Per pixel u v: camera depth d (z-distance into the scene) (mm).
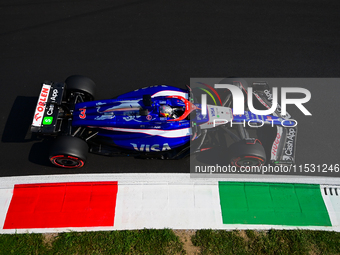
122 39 9812
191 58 9438
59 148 6285
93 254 6020
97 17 10305
